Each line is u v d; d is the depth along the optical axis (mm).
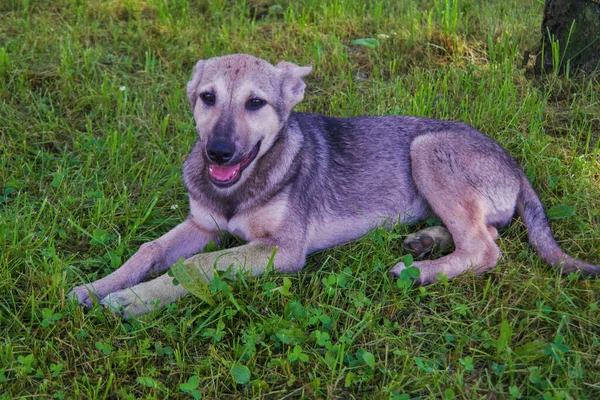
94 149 1585
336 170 1423
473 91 1740
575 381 1152
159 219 1451
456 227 1374
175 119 1679
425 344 1223
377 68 1826
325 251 1396
